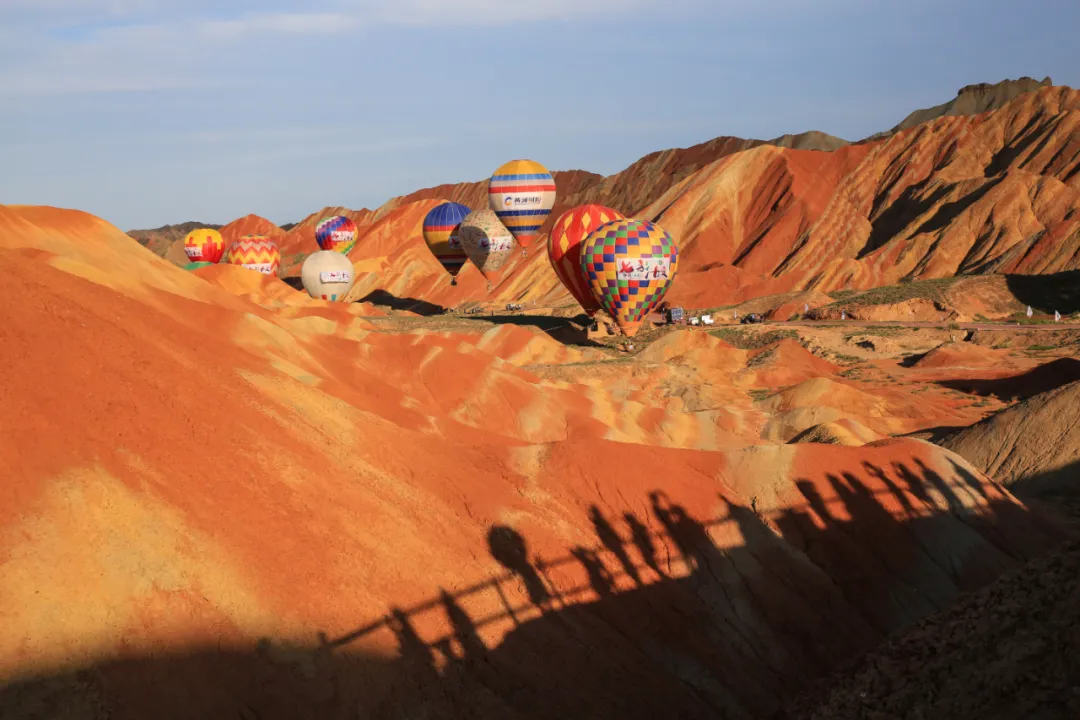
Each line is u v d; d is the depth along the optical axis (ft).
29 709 40.40
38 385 54.13
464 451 77.56
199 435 58.85
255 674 47.85
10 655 41.68
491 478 73.92
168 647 46.14
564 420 135.23
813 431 142.51
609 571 68.54
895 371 225.35
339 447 68.69
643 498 74.74
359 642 52.60
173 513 52.16
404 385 134.00
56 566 45.85
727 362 226.38
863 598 75.72
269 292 303.27
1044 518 96.22
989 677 37.24
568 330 283.38
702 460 81.87
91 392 56.13
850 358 246.06
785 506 79.10
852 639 71.10
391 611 55.67
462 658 56.08
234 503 55.62
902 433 163.94
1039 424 125.80
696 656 65.51
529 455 77.71
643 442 144.77
